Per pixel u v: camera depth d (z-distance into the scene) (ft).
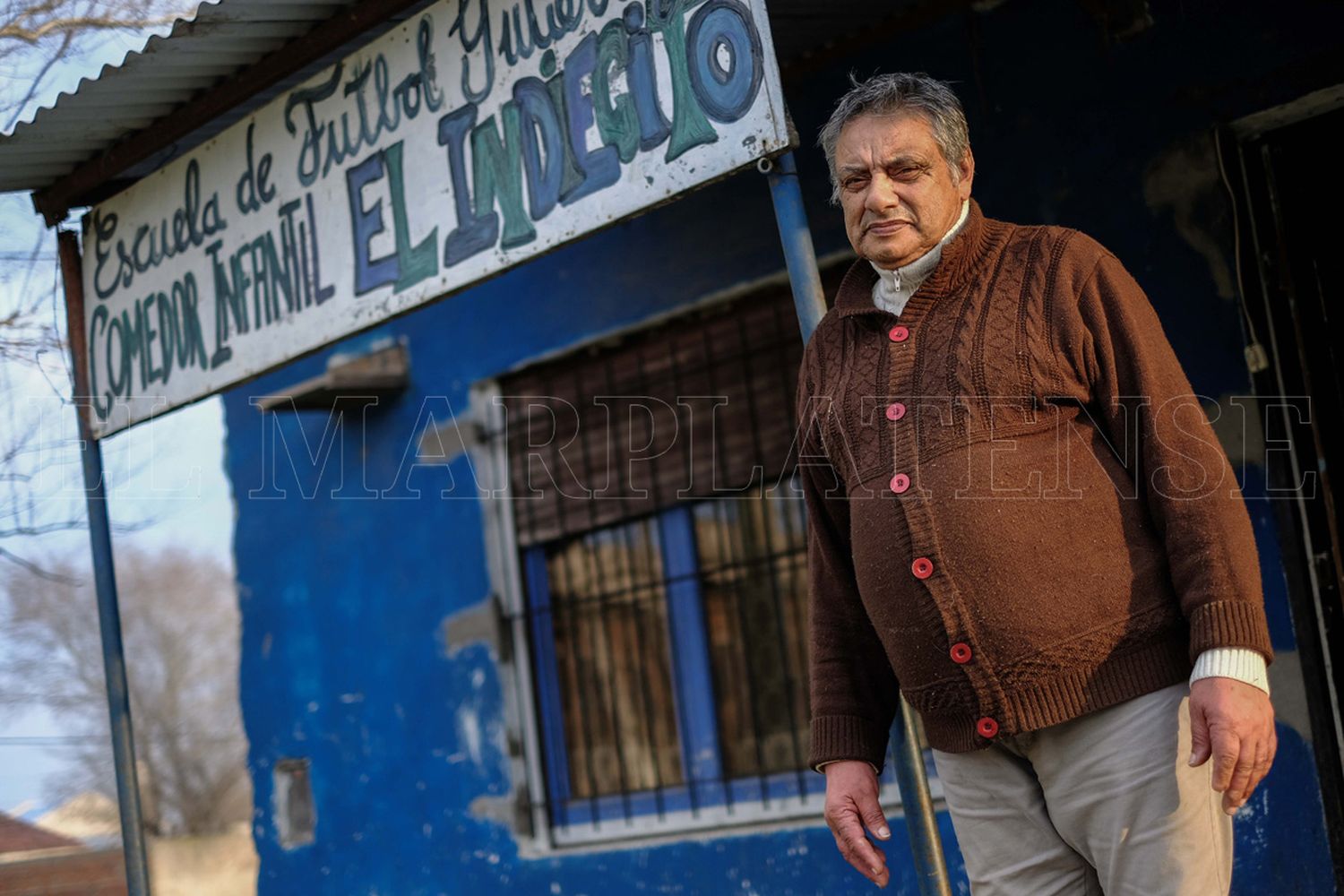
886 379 7.71
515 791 16.94
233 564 20.42
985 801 7.76
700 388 15.62
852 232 7.86
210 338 13.48
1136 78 12.47
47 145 13.71
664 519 15.98
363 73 12.07
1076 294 7.36
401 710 18.20
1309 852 11.48
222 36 12.02
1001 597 7.26
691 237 15.47
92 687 78.64
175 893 64.75
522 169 10.82
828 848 14.25
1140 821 7.18
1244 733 6.69
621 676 16.31
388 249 11.89
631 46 9.98
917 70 13.85
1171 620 7.22
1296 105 11.67
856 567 7.89
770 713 15.10
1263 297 11.98
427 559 18.02
